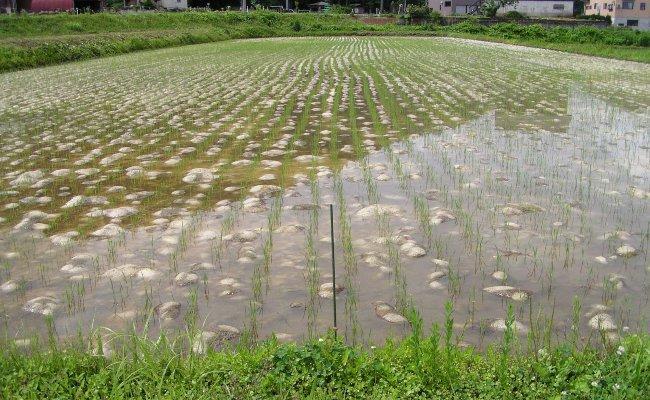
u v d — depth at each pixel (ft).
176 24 171.01
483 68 85.61
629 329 15.47
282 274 19.06
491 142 36.91
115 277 18.88
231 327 15.90
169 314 16.57
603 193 26.50
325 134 40.34
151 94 60.03
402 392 12.32
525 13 240.94
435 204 25.32
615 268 19.11
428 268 19.30
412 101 54.13
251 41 159.84
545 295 17.47
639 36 144.36
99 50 109.29
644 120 43.78
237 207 25.29
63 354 13.89
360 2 320.91
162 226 23.15
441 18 222.89
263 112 49.06
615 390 11.71
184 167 31.94
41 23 133.69
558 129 40.70
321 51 122.62
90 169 31.48
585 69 83.87
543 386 12.37
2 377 12.71
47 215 24.41
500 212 24.26
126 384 12.44
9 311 16.89
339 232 22.34
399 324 16.02
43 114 48.96
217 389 12.45
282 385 12.48
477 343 15.01
